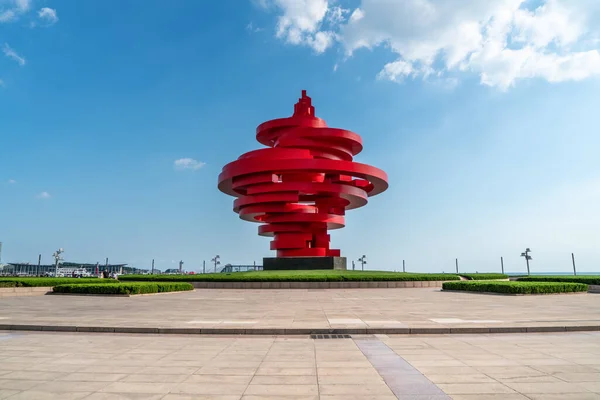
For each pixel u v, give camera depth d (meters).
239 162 40.97
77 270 108.19
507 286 26.08
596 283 34.50
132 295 25.84
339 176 42.62
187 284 32.00
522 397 6.09
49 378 7.27
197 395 6.30
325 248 45.81
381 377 7.24
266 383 6.93
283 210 42.16
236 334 11.96
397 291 30.86
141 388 6.67
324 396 6.20
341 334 11.84
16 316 15.34
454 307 18.81
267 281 34.66
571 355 8.91
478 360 8.47
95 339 11.17
